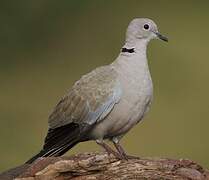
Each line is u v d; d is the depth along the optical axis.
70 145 11.66
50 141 11.66
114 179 10.69
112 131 11.56
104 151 11.53
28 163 11.27
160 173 10.70
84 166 10.67
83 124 11.51
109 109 11.34
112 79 11.42
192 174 10.71
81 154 10.92
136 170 10.72
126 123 11.45
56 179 10.74
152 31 11.83
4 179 10.84
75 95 11.59
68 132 11.59
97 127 11.50
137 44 11.71
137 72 11.41
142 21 11.83
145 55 11.64
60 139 11.60
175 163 10.80
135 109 11.37
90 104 11.45
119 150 11.66
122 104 11.32
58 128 11.67
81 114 11.51
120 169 10.72
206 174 10.91
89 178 10.70
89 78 11.61
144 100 11.41
